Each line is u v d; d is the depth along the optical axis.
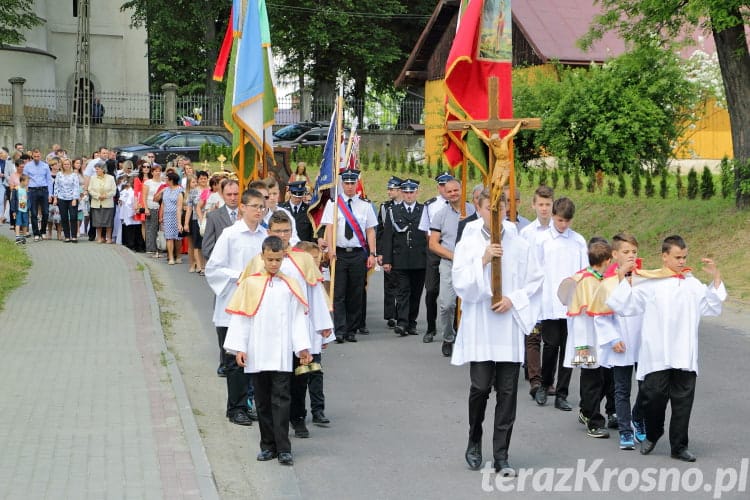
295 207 14.23
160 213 21.39
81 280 16.83
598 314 8.23
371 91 55.38
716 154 33.44
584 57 35.78
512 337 7.48
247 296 7.73
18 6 41.59
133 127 41.69
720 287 7.86
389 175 32.69
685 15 19.12
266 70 12.79
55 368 10.50
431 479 7.47
